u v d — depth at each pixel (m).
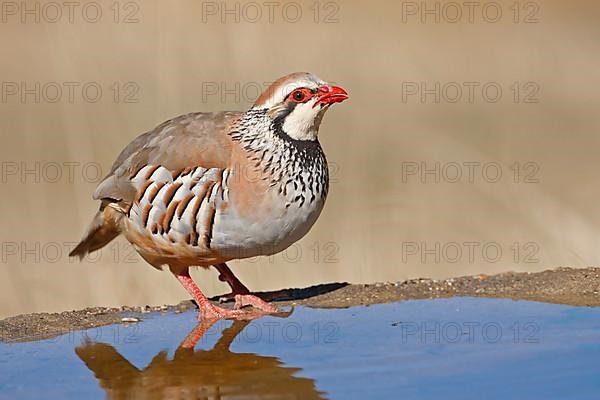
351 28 22.80
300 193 8.68
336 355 6.88
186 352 7.21
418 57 22.47
